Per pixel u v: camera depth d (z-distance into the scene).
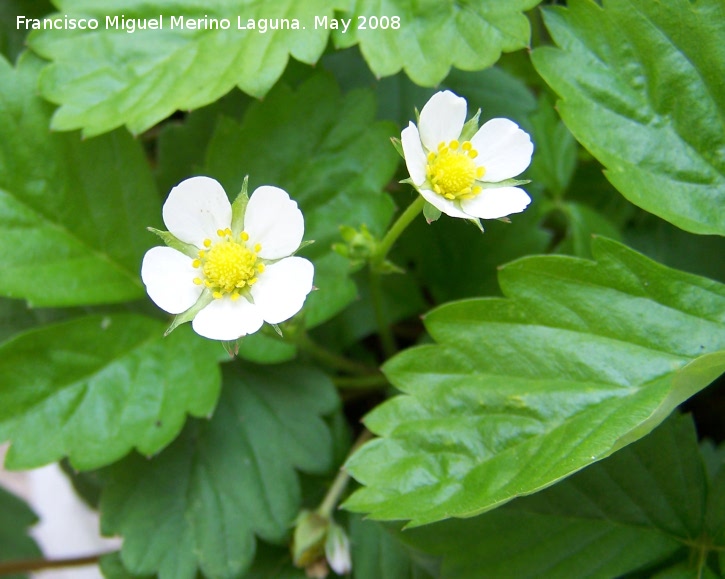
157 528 0.15
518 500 0.14
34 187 0.15
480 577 0.14
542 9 0.15
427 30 0.15
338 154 0.16
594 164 0.17
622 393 0.14
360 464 0.14
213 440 0.15
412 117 0.17
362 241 0.15
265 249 0.14
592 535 0.14
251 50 0.15
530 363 0.14
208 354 0.15
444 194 0.14
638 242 0.17
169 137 0.17
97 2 0.15
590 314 0.14
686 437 0.14
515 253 0.16
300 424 0.15
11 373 0.15
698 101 0.14
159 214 0.16
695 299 0.14
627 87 0.15
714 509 0.14
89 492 0.18
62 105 0.15
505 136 0.14
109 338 0.15
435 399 0.14
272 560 0.15
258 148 0.16
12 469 0.14
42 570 0.18
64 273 0.15
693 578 0.14
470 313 0.14
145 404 0.15
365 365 0.17
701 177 0.14
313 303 0.16
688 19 0.14
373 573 0.15
